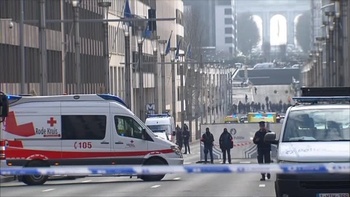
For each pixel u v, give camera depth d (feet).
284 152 92.27
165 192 142.41
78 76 271.69
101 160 177.99
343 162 89.10
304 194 90.53
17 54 311.47
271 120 409.90
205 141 282.15
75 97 177.78
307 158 89.71
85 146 177.68
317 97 105.91
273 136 101.35
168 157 181.37
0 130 175.11
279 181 91.86
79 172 76.02
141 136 180.04
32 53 329.11
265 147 171.12
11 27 286.25
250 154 330.75
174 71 570.05
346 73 360.69
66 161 176.86
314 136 97.04
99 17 442.91
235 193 138.82
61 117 177.17
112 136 178.50
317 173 90.17
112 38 472.03
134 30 509.76
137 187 156.56
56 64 361.30
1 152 175.11
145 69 551.59
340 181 89.86
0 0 296.10
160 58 568.82
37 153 176.24
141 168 74.90
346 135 96.73
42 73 234.38
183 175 203.72
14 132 176.04
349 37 393.29
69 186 162.71
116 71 480.23
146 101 559.38
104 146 178.29
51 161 176.55
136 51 512.22
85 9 415.03
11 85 305.12
